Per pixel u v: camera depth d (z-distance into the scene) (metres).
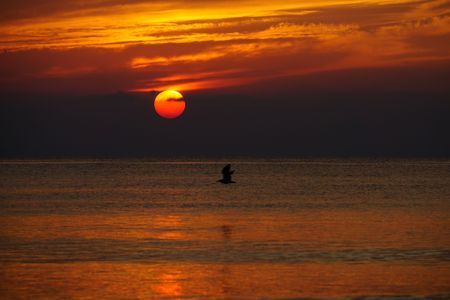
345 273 153.88
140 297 135.25
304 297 134.88
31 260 168.88
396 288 140.75
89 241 198.00
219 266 161.88
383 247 187.25
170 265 163.12
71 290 140.00
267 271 156.50
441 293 137.38
